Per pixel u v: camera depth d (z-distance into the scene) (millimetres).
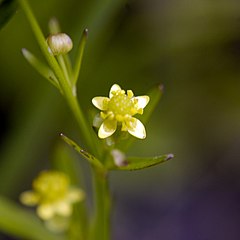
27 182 140
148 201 145
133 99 86
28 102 133
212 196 147
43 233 105
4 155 132
